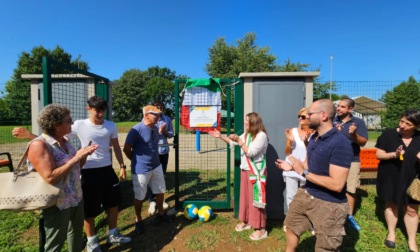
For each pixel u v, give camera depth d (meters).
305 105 3.97
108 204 3.31
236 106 4.08
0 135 8.99
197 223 3.91
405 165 3.02
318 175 2.20
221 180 6.15
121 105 61.09
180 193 5.27
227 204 4.27
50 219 2.26
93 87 4.47
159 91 59.25
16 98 8.55
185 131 6.46
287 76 3.95
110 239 3.33
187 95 4.12
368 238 3.46
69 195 2.36
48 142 2.19
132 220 4.07
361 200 4.64
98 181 3.18
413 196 3.00
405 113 2.99
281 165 2.35
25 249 3.19
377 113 11.12
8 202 2.05
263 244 3.36
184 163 8.44
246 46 37.34
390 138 3.14
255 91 4.02
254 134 3.42
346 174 2.09
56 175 2.12
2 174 2.13
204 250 3.25
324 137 2.21
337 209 2.19
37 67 37.75
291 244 2.57
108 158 3.33
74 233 2.55
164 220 3.97
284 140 4.00
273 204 4.06
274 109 4.00
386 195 3.18
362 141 3.68
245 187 3.61
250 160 3.43
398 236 3.51
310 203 2.33
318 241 2.26
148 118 3.56
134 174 3.58
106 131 3.29
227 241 3.43
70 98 4.36
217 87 4.12
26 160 2.27
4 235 3.52
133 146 3.62
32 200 2.07
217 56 37.41
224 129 4.70
